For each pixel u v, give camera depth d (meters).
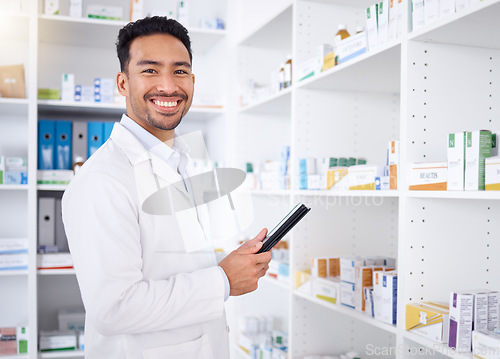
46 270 2.84
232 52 3.13
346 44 1.89
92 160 1.31
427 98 1.54
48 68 3.26
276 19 2.52
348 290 1.88
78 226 1.19
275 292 3.20
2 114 3.16
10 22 2.81
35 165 2.78
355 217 2.34
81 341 2.93
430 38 1.49
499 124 1.61
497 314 1.37
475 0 1.31
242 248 1.37
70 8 2.87
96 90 3.00
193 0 3.46
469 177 1.32
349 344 2.35
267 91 2.70
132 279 1.18
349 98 2.32
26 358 2.80
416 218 1.53
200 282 1.25
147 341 1.29
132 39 1.38
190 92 1.43
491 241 1.61
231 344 3.10
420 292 1.54
